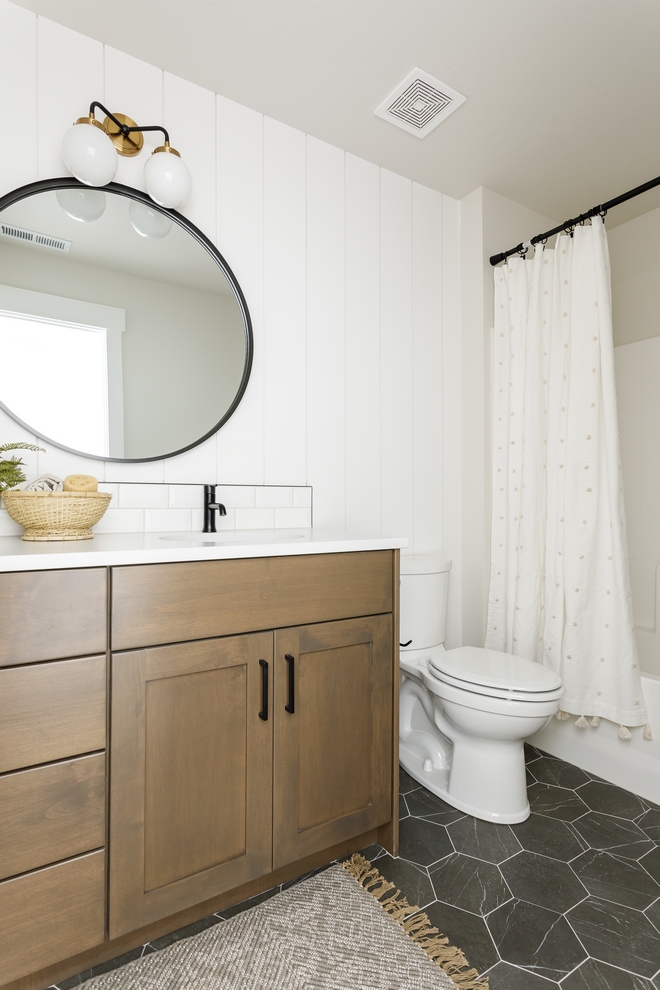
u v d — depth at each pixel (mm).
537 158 2139
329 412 2018
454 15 1483
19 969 962
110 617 1043
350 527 2070
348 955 1131
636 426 2637
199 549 1130
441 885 1345
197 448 1724
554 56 1632
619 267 2754
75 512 1257
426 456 2301
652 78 1723
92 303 1547
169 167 1503
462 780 1717
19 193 1430
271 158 1888
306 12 1471
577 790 1840
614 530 1907
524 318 2207
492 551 2266
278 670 1257
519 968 1104
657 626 2486
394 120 1910
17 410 1436
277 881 1345
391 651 1474
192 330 1698
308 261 1973
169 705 1112
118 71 1589
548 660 2031
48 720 979
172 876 1120
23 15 1456
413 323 2268
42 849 977
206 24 1507
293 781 1284
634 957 1134
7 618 938
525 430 2145
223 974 1083
